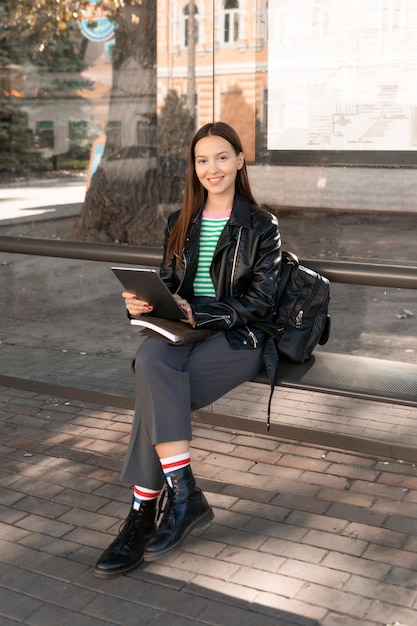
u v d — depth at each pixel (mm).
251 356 3393
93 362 5047
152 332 3199
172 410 3051
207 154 3396
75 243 4477
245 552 3125
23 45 5062
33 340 5348
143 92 4754
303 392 4578
